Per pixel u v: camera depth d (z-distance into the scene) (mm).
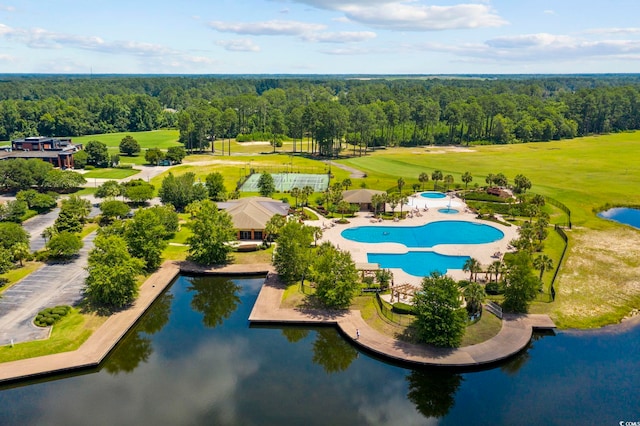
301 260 71250
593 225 101062
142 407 46000
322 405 46594
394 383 50438
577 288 70500
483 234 95250
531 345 56781
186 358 54969
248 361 54406
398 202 112125
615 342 57156
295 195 112938
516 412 45750
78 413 45094
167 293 72000
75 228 92438
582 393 48438
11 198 119438
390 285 70062
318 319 61219
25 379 49000
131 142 196875
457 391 49094
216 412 45219
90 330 57531
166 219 91312
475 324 59531
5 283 69562
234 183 138500
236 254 83812
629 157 180375
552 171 155000
